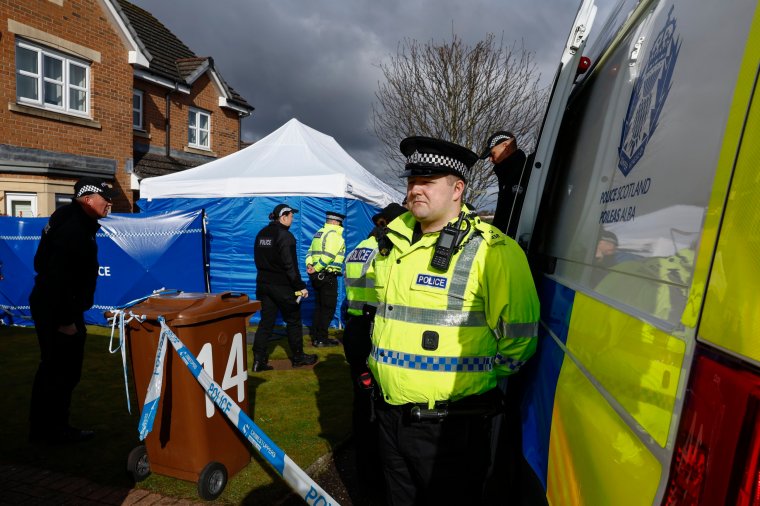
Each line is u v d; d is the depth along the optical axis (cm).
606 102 172
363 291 280
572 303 154
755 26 82
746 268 71
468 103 1312
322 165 850
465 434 181
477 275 178
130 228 724
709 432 71
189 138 1469
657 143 115
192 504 287
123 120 1157
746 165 76
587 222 162
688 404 77
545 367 172
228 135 1591
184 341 271
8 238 733
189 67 1448
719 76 92
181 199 849
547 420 156
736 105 82
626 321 108
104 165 1105
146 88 1294
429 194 183
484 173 1327
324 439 377
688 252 89
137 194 1203
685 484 74
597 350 122
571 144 216
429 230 192
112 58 1127
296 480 187
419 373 178
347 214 803
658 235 103
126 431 382
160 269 719
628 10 174
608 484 100
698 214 88
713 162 86
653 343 93
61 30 1016
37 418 354
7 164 927
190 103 1437
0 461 334
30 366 541
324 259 653
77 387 477
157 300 293
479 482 188
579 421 124
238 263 824
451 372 177
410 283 185
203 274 722
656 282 100
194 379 277
